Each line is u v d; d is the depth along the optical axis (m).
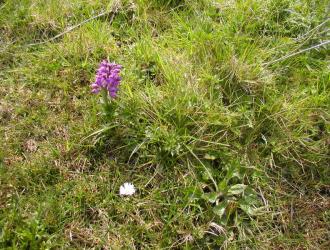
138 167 0.40
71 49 0.47
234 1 0.52
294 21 0.50
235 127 0.42
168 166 0.40
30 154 0.40
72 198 0.38
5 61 0.47
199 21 0.50
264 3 0.52
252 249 0.36
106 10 0.52
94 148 0.41
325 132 0.43
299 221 0.38
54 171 0.39
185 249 0.35
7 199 0.37
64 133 0.42
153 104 0.42
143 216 0.37
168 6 0.53
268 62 0.46
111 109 0.41
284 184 0.40
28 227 0.35
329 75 0.46
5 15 0.50
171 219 0.37
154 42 0.48
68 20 0.51
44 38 0.50
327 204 0.39
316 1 0.52
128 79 0.44
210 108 0.42
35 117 0.42
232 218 0.38
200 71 0.45
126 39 0.49
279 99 0.44
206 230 0.36
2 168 0.39
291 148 0.42
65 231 0.36
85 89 0.44
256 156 0.41
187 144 0.40
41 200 0.37
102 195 0.38
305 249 0.37
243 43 0.48
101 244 0.36
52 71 0.46
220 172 0.39
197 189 0.38
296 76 0.46
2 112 0.43
